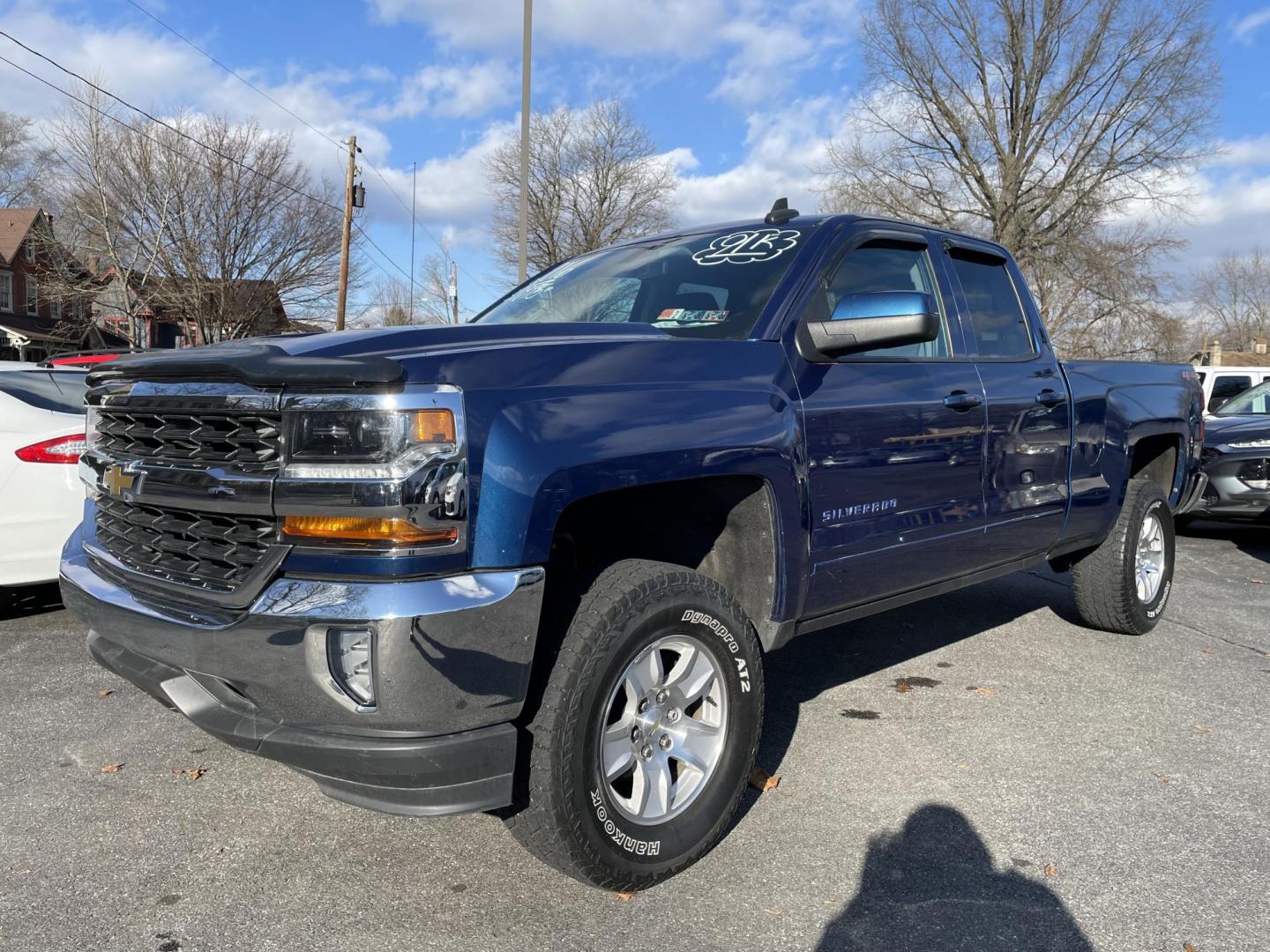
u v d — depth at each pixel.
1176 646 5.01
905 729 3.79
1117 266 30.22
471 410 2.19
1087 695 4.22
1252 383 13.31
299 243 31.80
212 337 31.44
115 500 2.67
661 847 2.54
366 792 2.24
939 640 5.10
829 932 2.40
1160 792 3.21
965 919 2.46
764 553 2.95
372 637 2.07
